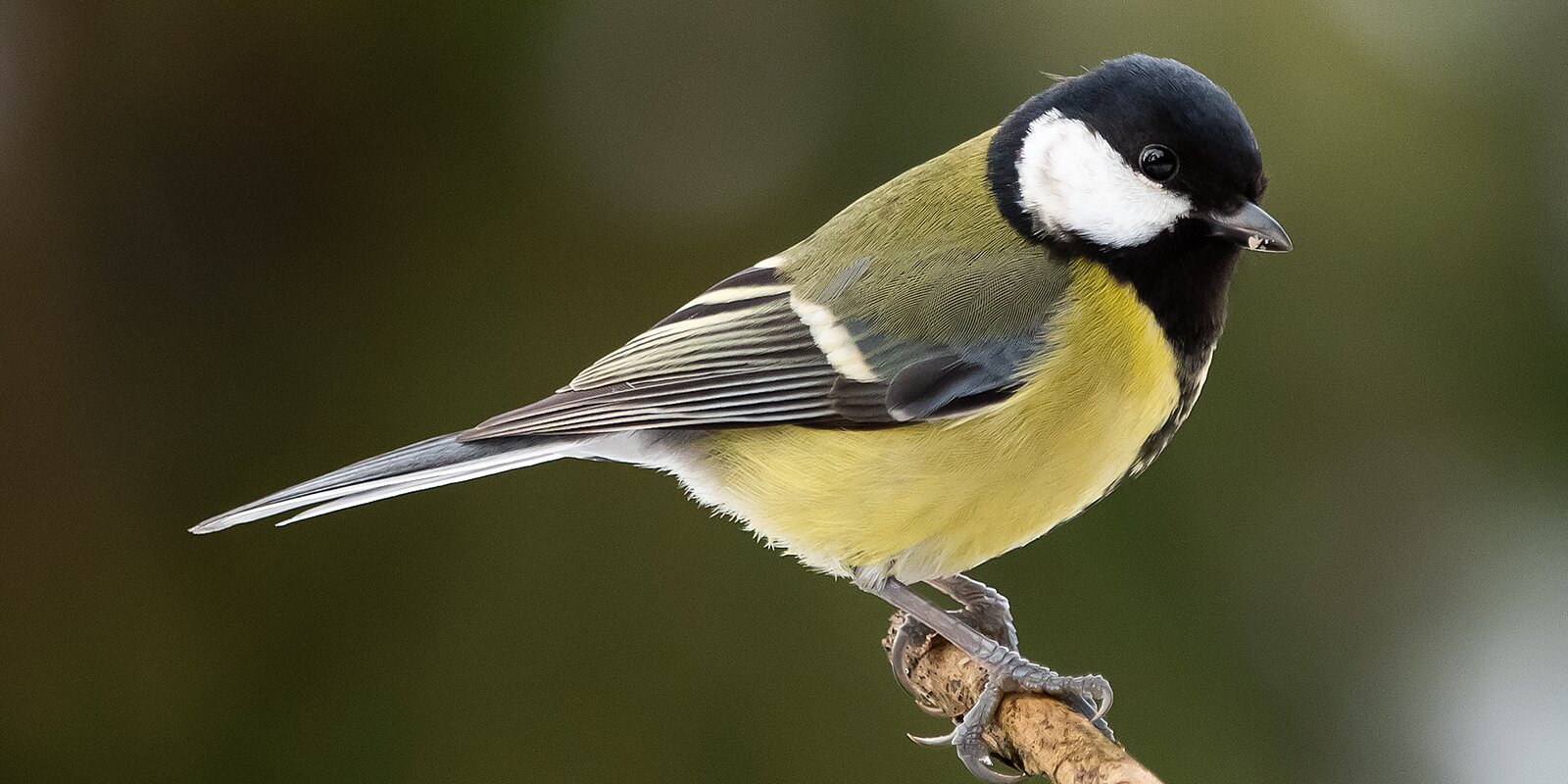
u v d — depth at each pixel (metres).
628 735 2.46
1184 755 2.45
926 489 2.41
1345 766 2.46
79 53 2.48
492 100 2.48
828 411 2.41
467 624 2.46
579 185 2.48
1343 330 2.46
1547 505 2.46
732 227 2.48
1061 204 2.41
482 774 2.46
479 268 2.48
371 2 2.48
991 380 2.40
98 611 2.46
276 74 2.48
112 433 2.47
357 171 2.48
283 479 2.47
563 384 2.47
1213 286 2.41
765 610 2.46
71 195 2.47
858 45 2.48
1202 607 2.46
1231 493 2.46
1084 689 2.40
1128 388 2.40
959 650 2.41
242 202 2.48
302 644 2.46
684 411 2.41
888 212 2.42
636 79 2.48
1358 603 2.46
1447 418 2.46
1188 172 2.40
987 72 2.47
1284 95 2.46
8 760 2.46
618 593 2.46
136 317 2.47
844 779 2.46
